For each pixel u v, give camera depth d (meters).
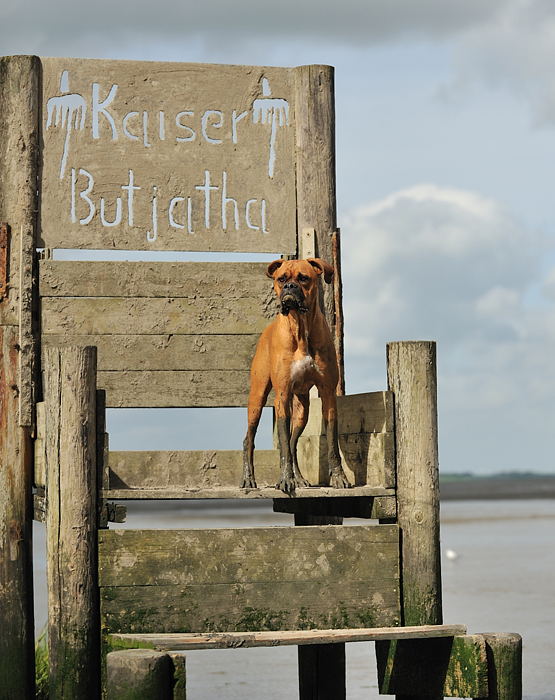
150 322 12.85
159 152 13.06
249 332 13.06
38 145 12.77
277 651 19.14
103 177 12.89
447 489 173.38
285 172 13.40
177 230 13.02
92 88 12.96
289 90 13.51
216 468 12.85
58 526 9.56
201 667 17.34
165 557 9.62
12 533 11.83
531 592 26.00
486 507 88.44
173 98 13.16
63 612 9.49
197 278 13.02
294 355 10.53
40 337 12.54
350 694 15.05
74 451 9.58
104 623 9.49
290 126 13.46
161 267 12.95
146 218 12.96
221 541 9.71
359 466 11.05
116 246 12.85
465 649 9.43
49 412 9.67
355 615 9.95
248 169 13.28
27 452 12.03
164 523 59.53
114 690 8.27
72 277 12.69
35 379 12.23
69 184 12.80
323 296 13.31
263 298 13.12
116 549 9.57
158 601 9.56
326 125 13.46
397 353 10.38
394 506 10.27
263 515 71.19
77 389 9.62
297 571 9.83
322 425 12.34
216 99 13.27
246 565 9.73
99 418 9.73
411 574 10.12
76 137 12.88
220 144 13.23
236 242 13.19
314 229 13.31
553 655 17.56
